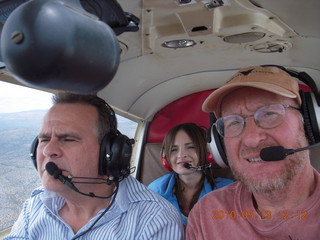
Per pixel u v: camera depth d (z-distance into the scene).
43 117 1.52
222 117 1.46
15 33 0.45
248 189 1.40
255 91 1.36
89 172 1.47
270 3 1.44
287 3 1.42
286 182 1.29
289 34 1.81
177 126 2.58
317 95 1.28
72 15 0.49
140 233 1.49
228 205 1.55
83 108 1.48
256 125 1.33
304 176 1.32
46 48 0.45
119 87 2.69
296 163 1.28
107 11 0.88
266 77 1.34
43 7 0.47
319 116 1.27
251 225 1.41
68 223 1.63
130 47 2.01
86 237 1.53
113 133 1.53
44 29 0.45
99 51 0.52
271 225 1.34
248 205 1.45
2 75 1.76
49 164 1.40
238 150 1.39
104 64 0.54
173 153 2.59
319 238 1.25
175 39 1.86
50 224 1.65
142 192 1.67
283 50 2.12
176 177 2.68
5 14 0.76
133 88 2.84
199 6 1.48
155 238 1.49
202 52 2.19
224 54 2.25
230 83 1.38
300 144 1.31
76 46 0.48
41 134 1.49
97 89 0.57
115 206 1.56
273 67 1.40
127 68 2.40
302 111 1.33
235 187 1.65
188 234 1.62
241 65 2.55
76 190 1.39
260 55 2.27
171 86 3.09
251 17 1.60
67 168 1.42
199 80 3.04
